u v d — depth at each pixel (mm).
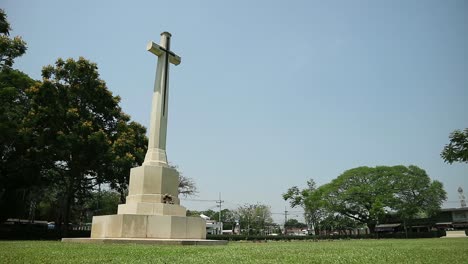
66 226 27922
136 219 14500
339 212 56562
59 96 26594
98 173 29500
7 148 25969
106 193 54844
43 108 25219
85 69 27641
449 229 62375
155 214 15453
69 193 28141
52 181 29469
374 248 11898
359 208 56188
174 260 6512
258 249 10406
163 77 18234
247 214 69625
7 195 29781
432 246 13477
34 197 38812
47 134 25203
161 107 17844
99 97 28406
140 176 16359
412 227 64438
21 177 25859
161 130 17656
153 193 16188
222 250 9586
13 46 25891
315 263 6156
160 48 18375
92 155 27031
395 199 53438
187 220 15367
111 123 30562
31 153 25312
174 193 16969
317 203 51969
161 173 16562
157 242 13141
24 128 24766
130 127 31016
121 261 6273
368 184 54969
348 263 6223
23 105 27812
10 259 6371
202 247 11398
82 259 6543
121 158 27031
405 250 10180
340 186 56906
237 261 6391
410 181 54031
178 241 13219
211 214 94312
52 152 25438
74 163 27500
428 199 54281
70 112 25688
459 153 13969
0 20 25578
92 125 27188
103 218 15492
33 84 27438
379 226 67125
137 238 14180
